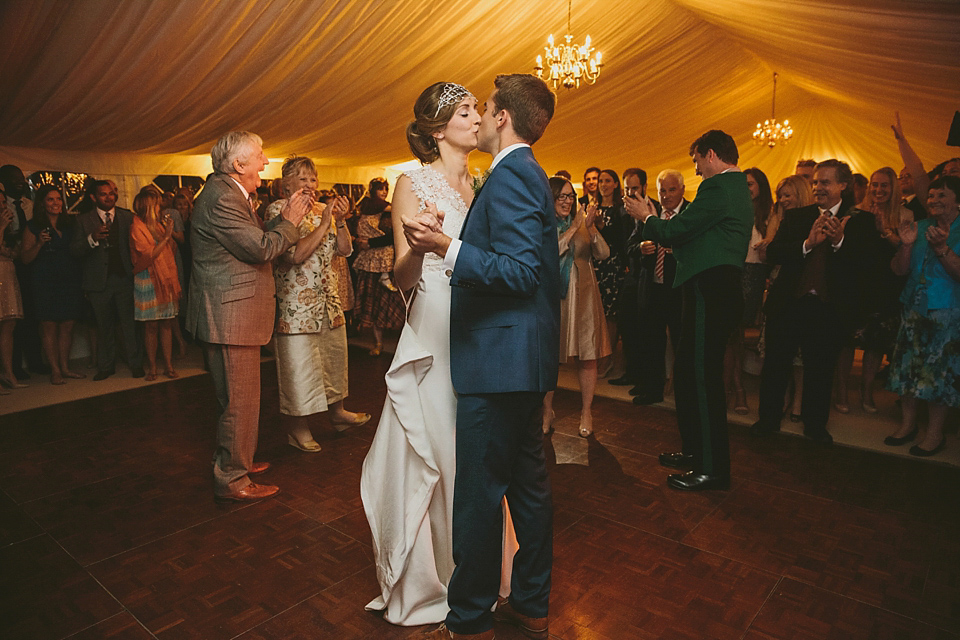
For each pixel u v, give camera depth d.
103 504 2.68
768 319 3.61
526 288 1.51
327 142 6.34
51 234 4.50
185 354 5.60
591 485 2.89
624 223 4.62
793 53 4.44
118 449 3.32
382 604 1.90
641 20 5.09
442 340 1.81
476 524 1.66
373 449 1.92
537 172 1.57
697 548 2.34
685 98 6.99
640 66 5.91
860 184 4.82
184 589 2.06
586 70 4.77
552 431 3.64
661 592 2.05
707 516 2.59
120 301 4.66
